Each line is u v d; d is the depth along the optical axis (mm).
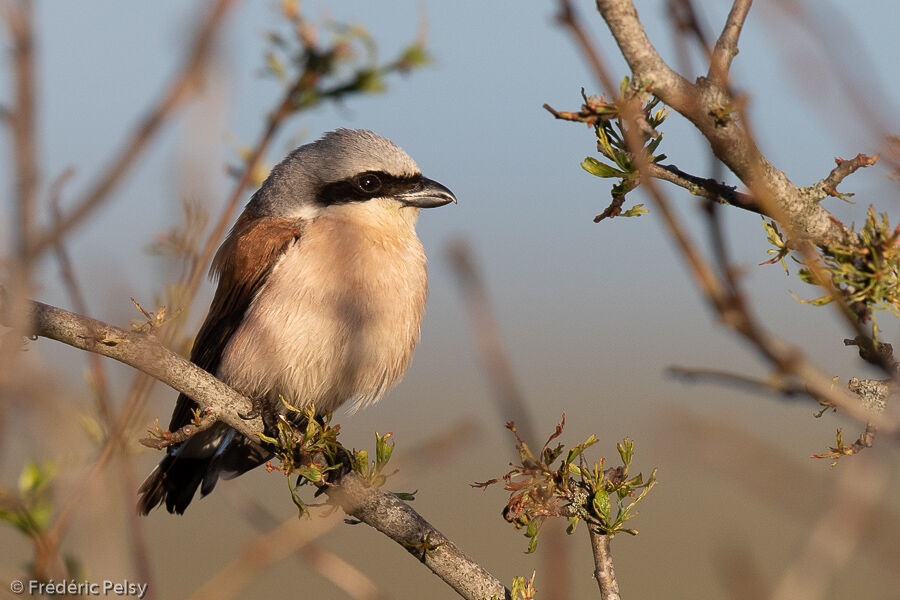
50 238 3176
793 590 3441
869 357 4301
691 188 4844
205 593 4988
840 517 3455
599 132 4875
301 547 5164
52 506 4430
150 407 4633
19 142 3092
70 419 3766
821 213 4676
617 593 5945
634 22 4266
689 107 4273
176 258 4953
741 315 3023
